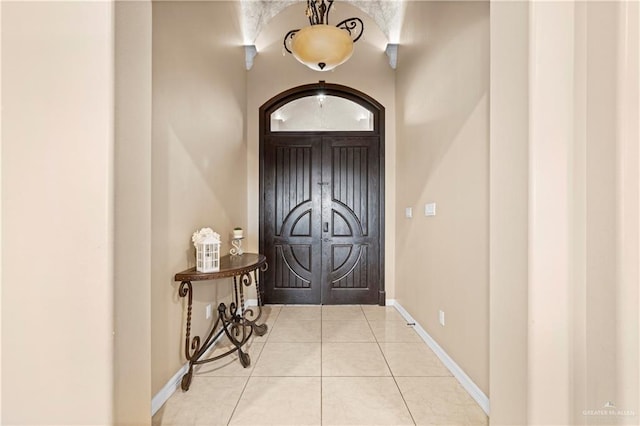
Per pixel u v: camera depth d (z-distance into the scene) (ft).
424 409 6.06
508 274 4.02
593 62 3.45
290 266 13.20
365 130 13.24
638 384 3.27
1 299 3.62
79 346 3.58
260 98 13.10
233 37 11.09
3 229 3.61
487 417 5.83
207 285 8.71
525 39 3.69
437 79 8.43
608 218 3.36
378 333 9.96
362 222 13.16
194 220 7.84
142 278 4.13
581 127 3.55
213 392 6.63
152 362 5.96
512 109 3.93
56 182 3.59
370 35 13.09
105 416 3.55
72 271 3.58
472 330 6.59
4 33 3.62
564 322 3.62
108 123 3.57
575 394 3.60
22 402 3.62
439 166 8.31
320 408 6.07
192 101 7.72
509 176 4.00
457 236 7.29
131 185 3.91
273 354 8.44
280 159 13.21
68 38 3.59
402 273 11.78
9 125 3.61
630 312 3.27
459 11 7.18
